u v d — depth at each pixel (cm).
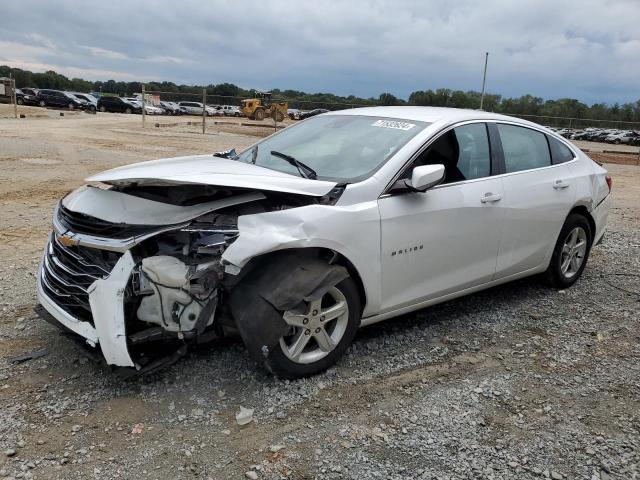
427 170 380
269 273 347
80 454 294
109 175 379
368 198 381
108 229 342
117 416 327
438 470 292
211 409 336
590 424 337
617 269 650
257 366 384
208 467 288
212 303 348
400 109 491
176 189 381
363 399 353
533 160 514
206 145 2034
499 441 318
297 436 315
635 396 371
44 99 4791
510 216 470
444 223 418
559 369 403
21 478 275
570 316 501
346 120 482
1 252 632
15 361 382
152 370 340
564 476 291
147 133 2508
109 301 325
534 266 520
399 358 407
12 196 961
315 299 346
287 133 502
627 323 491
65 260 365
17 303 481
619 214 1024
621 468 299
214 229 346
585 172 560
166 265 340
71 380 362
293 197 375
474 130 462
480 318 487
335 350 377
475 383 378
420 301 426
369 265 379
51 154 1544
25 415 324
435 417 338
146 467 287
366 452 304
